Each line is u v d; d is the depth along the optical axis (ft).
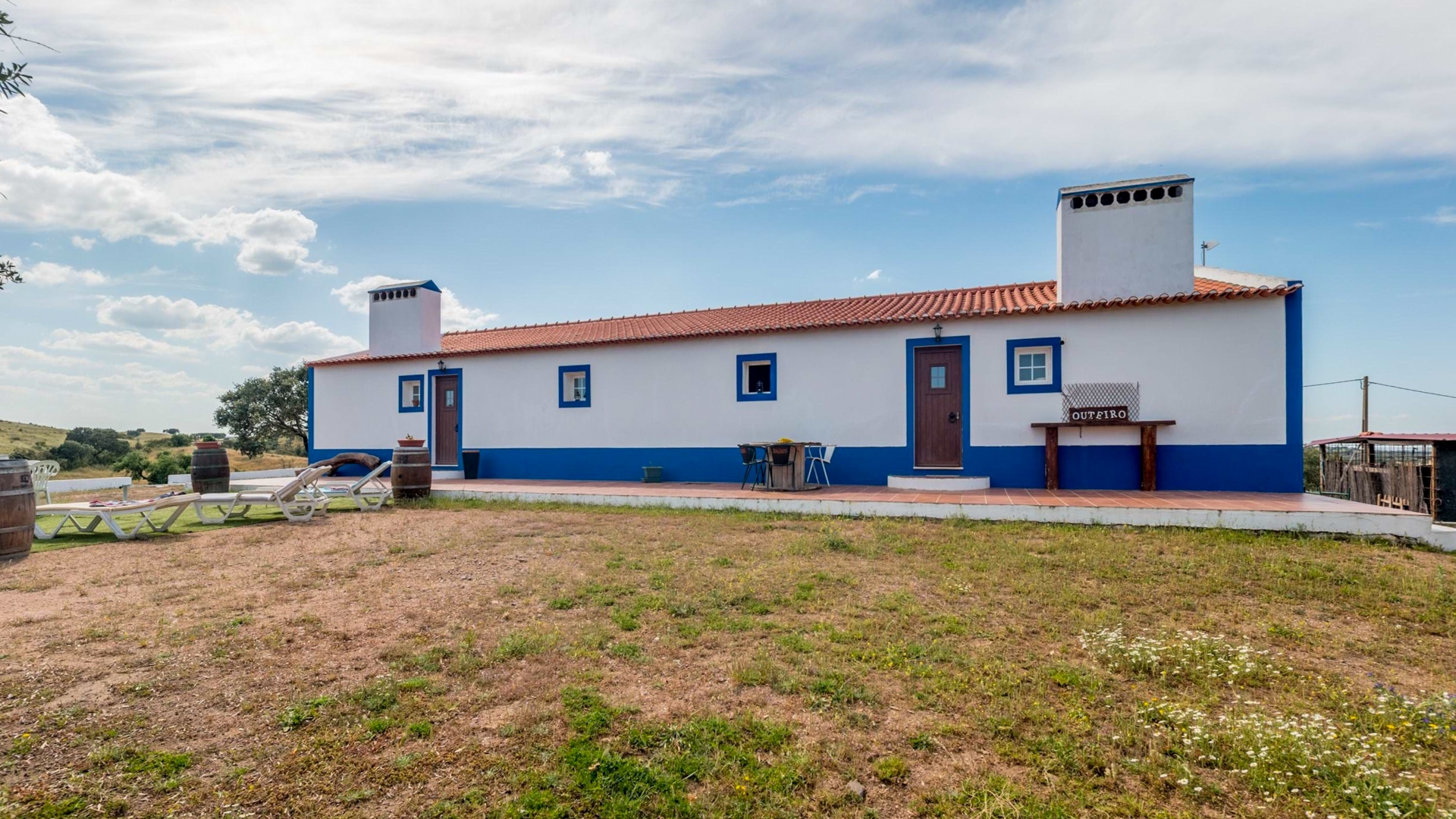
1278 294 32.76
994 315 37.09
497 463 51.37
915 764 10.32
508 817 8.91
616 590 19.49
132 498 45.14
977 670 13.67
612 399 47.52
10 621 16.55
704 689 12.80
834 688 12.76
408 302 55.57
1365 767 9.76
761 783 9.73
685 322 52.08
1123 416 33.94
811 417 41.83
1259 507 27.50
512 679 13.23
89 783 9.52
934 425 39.58
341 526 30.86
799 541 25.79
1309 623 17.25
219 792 9.39
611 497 36.70
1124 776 10.03
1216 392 33.88
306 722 11.41
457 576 21.45
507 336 58.75
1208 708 12.19
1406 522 24.54
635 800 9.30
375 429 56.03
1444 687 13.61
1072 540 25.25
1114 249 36.19
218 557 24.40
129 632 15.81
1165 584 20.10
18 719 11.33
